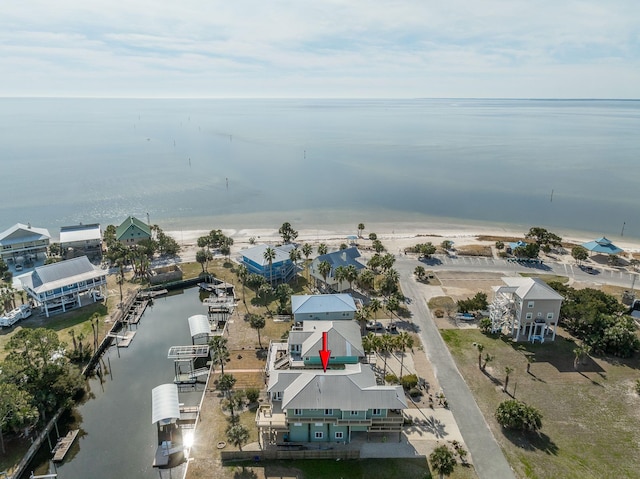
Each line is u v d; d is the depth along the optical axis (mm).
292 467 58219
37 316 99250
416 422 65688
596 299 93188
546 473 56969
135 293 110938
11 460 59656
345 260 114250
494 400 70688
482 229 174125
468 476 56469
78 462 61188
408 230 172000
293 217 186500
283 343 83812
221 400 71250
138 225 139750
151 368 83938
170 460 60906
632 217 188125
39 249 134250
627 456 59938
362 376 64750
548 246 140500
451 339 88562
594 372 78062
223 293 108875
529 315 86875
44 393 65688
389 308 92938
